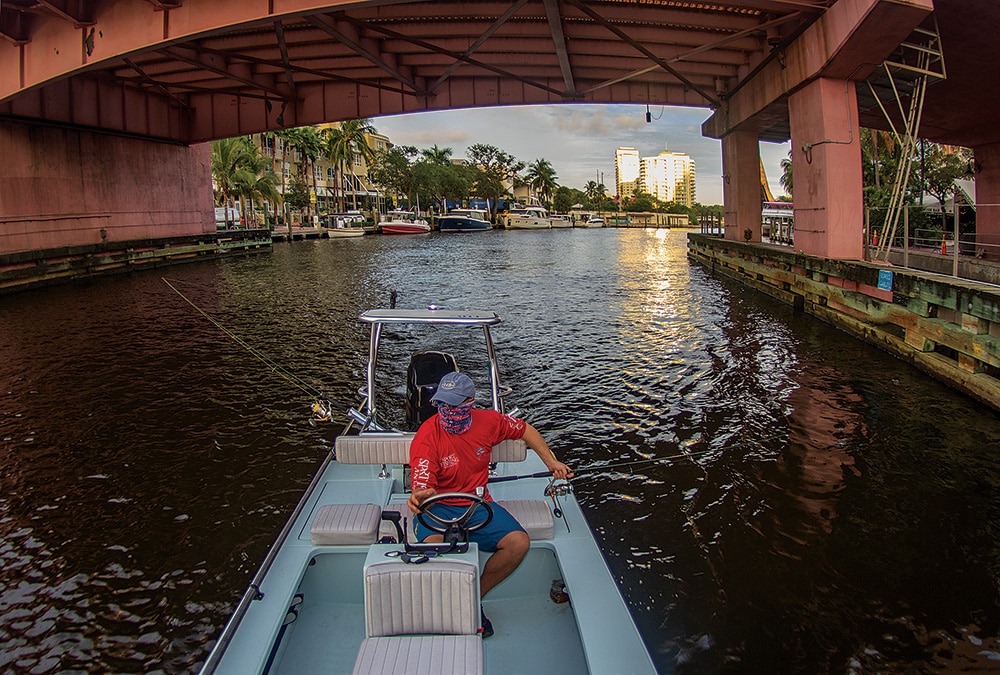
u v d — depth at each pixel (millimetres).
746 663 4023
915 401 8844
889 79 15398
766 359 11344
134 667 4070
